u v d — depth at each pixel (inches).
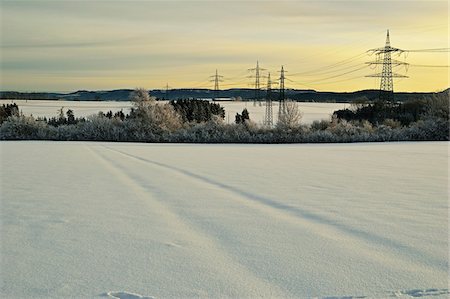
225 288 153.4
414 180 445.4
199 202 318.7
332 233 228.2
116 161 660.1
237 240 214.4
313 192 366.0
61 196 344.2
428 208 295.7
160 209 292.0
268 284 157.1
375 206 302.8
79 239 216.8
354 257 188.1
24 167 567.8
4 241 213.9
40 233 228.7
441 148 989.8
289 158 726.5
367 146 1083.9
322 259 185.3
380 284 157.2
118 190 376.2
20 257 188.9
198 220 258.5
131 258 186.5
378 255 190.9
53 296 147.0
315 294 148.2
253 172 518.3
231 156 770.8
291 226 243.4
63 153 811.4
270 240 214.4
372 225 245.9
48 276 165.8
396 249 199.6
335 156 771.4
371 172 517.3
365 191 370.3
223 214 275.7
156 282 159.0
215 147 1061.8
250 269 172.7
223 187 394.9
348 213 279.1
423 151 894.4
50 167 569.0
